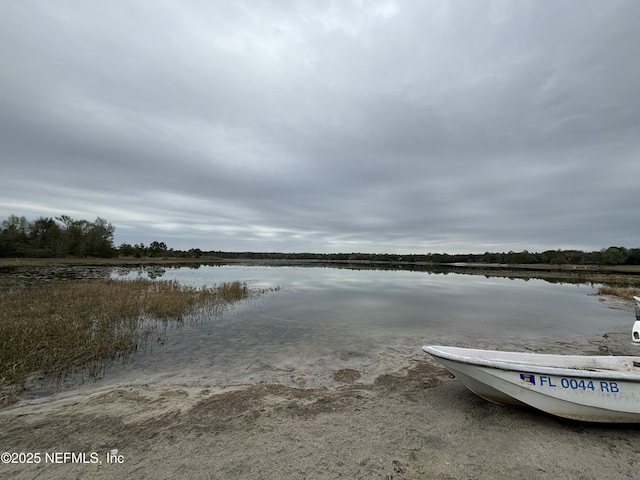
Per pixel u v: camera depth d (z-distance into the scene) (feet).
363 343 32.01
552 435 14.51
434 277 141.49
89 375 22.35
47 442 13.75
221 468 12.13
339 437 14.52
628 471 12.12
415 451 13.41
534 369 14.97
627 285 103.40
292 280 107.55
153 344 30.27
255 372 23.71
